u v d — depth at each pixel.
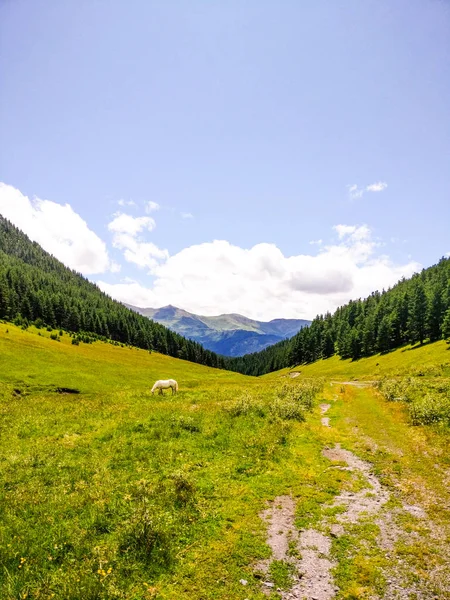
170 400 32.09
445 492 12.11
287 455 16.23
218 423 21.39
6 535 9.22
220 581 7.96
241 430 19.97
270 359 195.75
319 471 14.52
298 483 13.30
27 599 7.25
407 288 145.38
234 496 12.13
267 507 11.44
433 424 19.73
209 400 32.16
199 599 7.41
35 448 16.58
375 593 7.48
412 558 8.58
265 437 18.41
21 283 161.75
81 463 14.64
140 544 8.92
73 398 36.44
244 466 14.81
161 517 10.14
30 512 10.58
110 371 68.88
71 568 8.08
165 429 19.58
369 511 11.09
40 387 44.69
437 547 9.02
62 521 10.05
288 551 9.05
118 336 167.25
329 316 182.75
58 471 13.83
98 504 10.93
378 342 112.25
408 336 110.88
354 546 9.20
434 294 99.50
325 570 8.30
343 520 10.56
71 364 64.81
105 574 7.68
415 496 11.99
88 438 18.41
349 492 12.58
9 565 8.15
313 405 31.27
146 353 144.38
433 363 70.12
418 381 36.66
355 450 17.22
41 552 8.63
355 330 123.25
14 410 25.83
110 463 14.75
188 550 9.07
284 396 33.03
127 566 8.20
